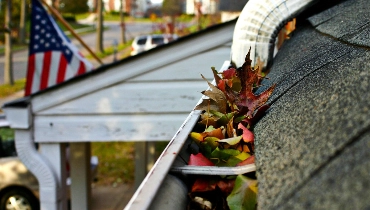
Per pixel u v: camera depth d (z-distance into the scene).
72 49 6.11
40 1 6.00
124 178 8.91
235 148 1.26
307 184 0.71
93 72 4.22
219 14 16.11
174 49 4.18
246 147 1.24
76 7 49.34
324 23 2.37
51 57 6.05
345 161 0.68
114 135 4.33
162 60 4.21
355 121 0.77
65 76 6.06
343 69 1.17
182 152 1.21
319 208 0.62
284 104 1.31
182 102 4.25
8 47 15.62
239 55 2.54
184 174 1.09
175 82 4.23
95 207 7.32
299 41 2.50
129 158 10.39
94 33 39.12
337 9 2.57
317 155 0.77
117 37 36.94
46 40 6.04
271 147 1.02
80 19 57.12
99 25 25.52
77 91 4.28
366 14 1.87
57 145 4.42
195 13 18.80
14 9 26.61
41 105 4.31
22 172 6.53
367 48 1.23
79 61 6.09
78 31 40.66
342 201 0.60
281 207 0.70
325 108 0.96
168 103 4.27
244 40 2.52
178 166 1.10
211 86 1.49
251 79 1.48
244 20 2.52
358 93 0.89
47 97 4.29
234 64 2.57
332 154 0.73
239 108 1.46
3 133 7.10
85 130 4.34
